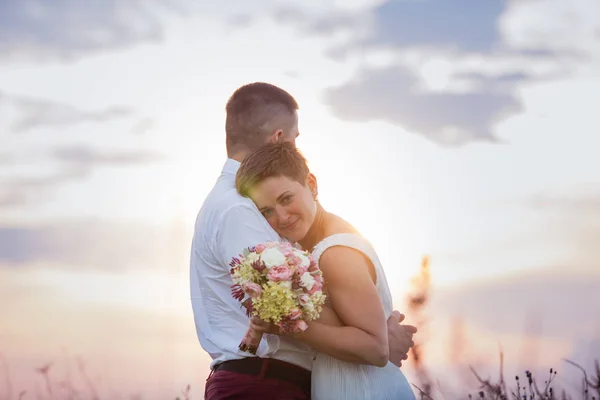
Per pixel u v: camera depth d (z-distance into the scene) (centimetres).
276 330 373
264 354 393
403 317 422
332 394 398
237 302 401
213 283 407
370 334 382
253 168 392
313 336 376
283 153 395
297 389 397
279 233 397
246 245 389
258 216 394
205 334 412
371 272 398
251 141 435
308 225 396
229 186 416
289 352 397
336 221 406
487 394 556
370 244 400
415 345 548
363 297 384
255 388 392
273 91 443
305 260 371
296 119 449
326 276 389
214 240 401
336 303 387
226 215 396
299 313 364
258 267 366
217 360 408
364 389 399
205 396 413
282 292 361
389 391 405
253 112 435
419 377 547
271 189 390
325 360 402
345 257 388
